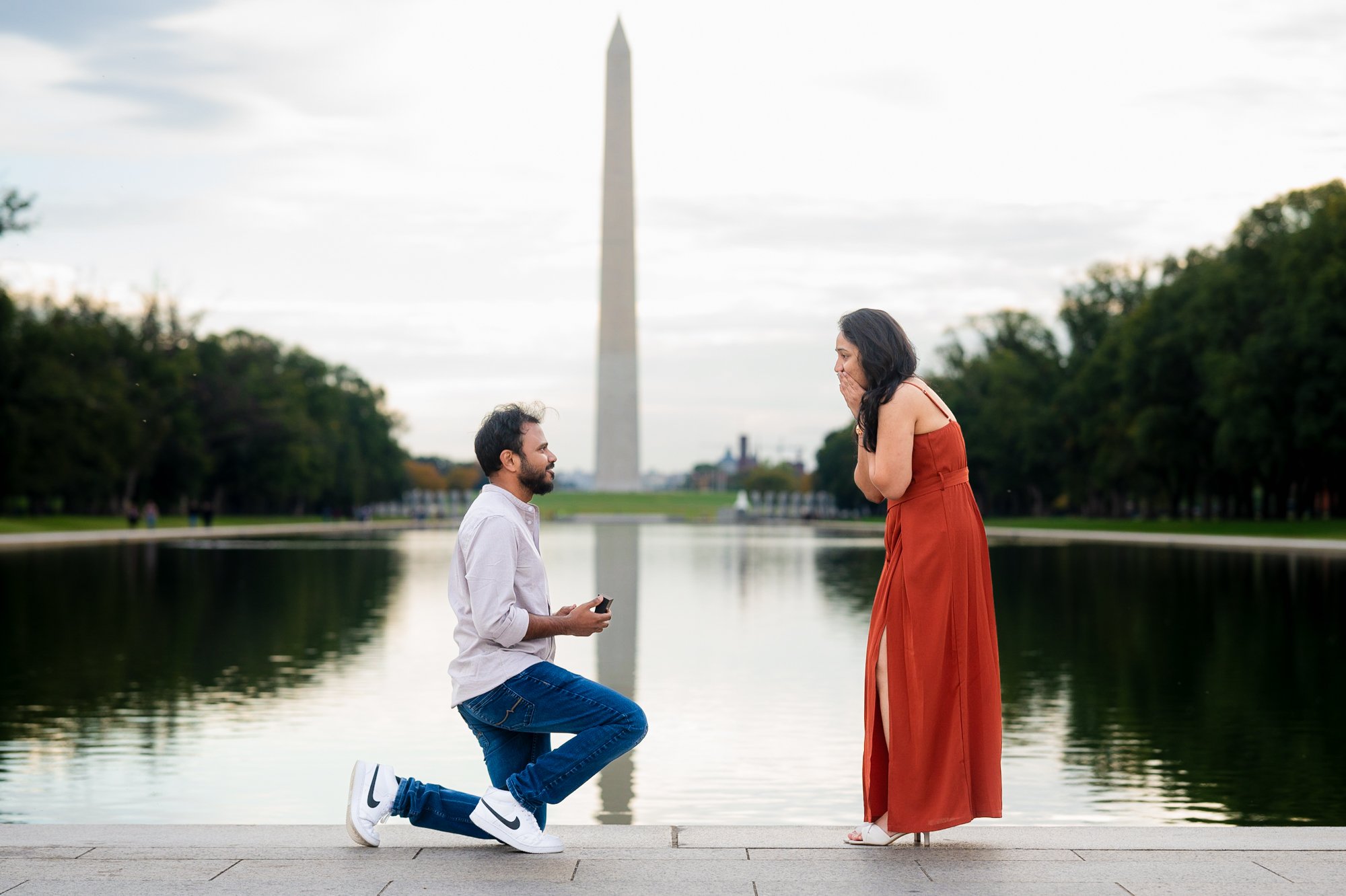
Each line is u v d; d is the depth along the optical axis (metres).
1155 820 9.95
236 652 19.78
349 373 139.25
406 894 5.32
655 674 17.45
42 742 12.91
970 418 105.56
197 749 12.55
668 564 43.72
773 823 10.05
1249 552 50.53
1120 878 5.56
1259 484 81.31
